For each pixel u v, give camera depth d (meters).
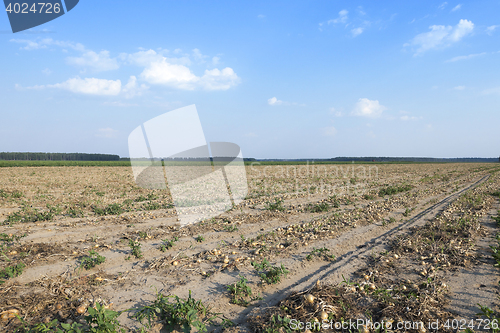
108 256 5.79
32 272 4.84
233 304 4.00
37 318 3.51
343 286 4.27
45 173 28.06
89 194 14.64
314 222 8.67
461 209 10.41
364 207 11.29
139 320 3.44
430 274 4.79
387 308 3.67
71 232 7.58
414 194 14.45
